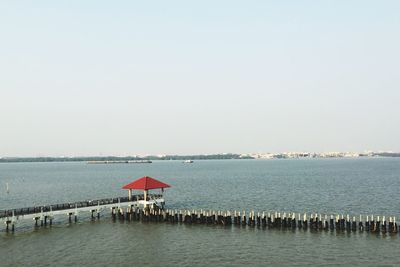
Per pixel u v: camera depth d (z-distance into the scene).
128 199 74.06
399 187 121.50
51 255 47.47
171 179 177.00
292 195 104.19
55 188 137.50
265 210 79.81
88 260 45.44
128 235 57.25
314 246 49.25
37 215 62.00
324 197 99.06
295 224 58.56
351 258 44.56
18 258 46.28
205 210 80.50
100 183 159.62
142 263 44.22
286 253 46.72
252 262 43.78
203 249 49.12
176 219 65.25
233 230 58.44
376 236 53.28
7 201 102.12
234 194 109.69
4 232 59.44
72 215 73.38
